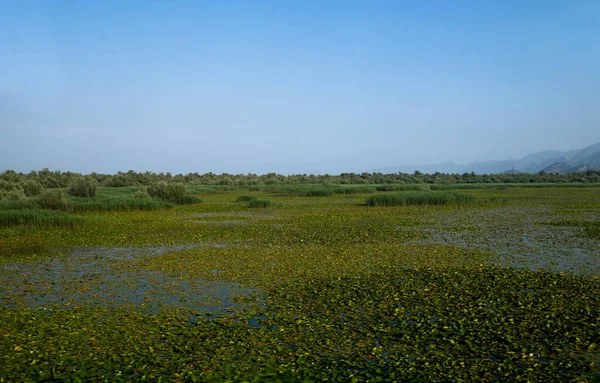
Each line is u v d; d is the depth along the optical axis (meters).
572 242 24.55
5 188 56.59
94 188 58.34
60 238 26.98
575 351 10.19
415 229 30.34
